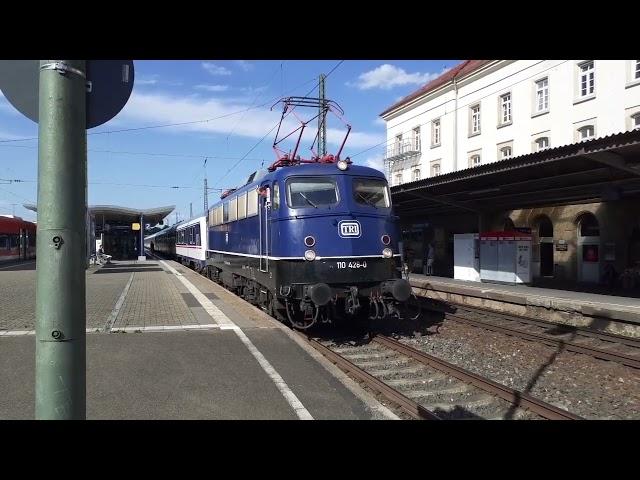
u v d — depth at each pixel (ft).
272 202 36.60
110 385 21.95
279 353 27.86
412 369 29.07
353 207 35.78
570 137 86.94
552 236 87.51
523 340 36.83
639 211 72.59
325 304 33.09
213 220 67.31
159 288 61.87
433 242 110.01
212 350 28.17
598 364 30.45
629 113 76.95
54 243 7.61
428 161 127.85
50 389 7.68
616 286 71.31
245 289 48.75
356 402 20.63
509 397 23.11
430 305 55.62
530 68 95.20
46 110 7.66
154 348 28.37
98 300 49.42
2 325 35.01
